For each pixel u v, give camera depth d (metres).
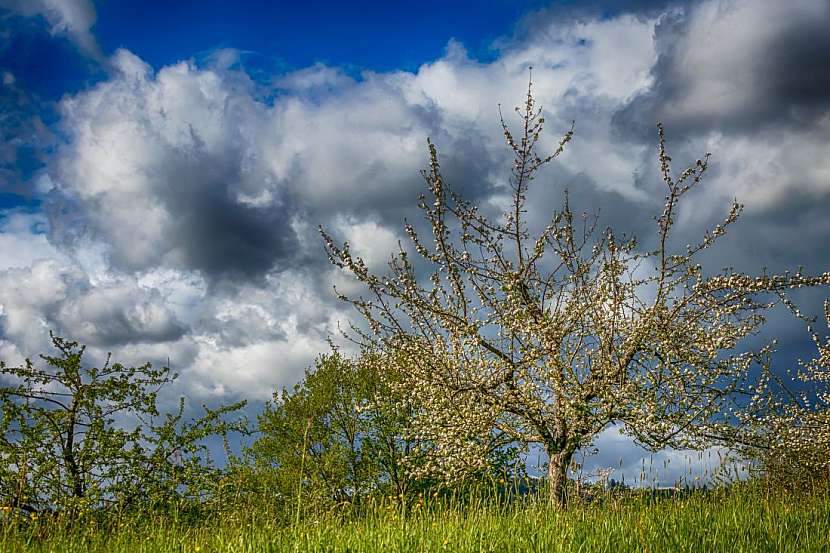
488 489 8.24
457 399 11.21
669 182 10.92
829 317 12.59
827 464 11.02
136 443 12.07
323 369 16.75
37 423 11.38
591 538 6.49
